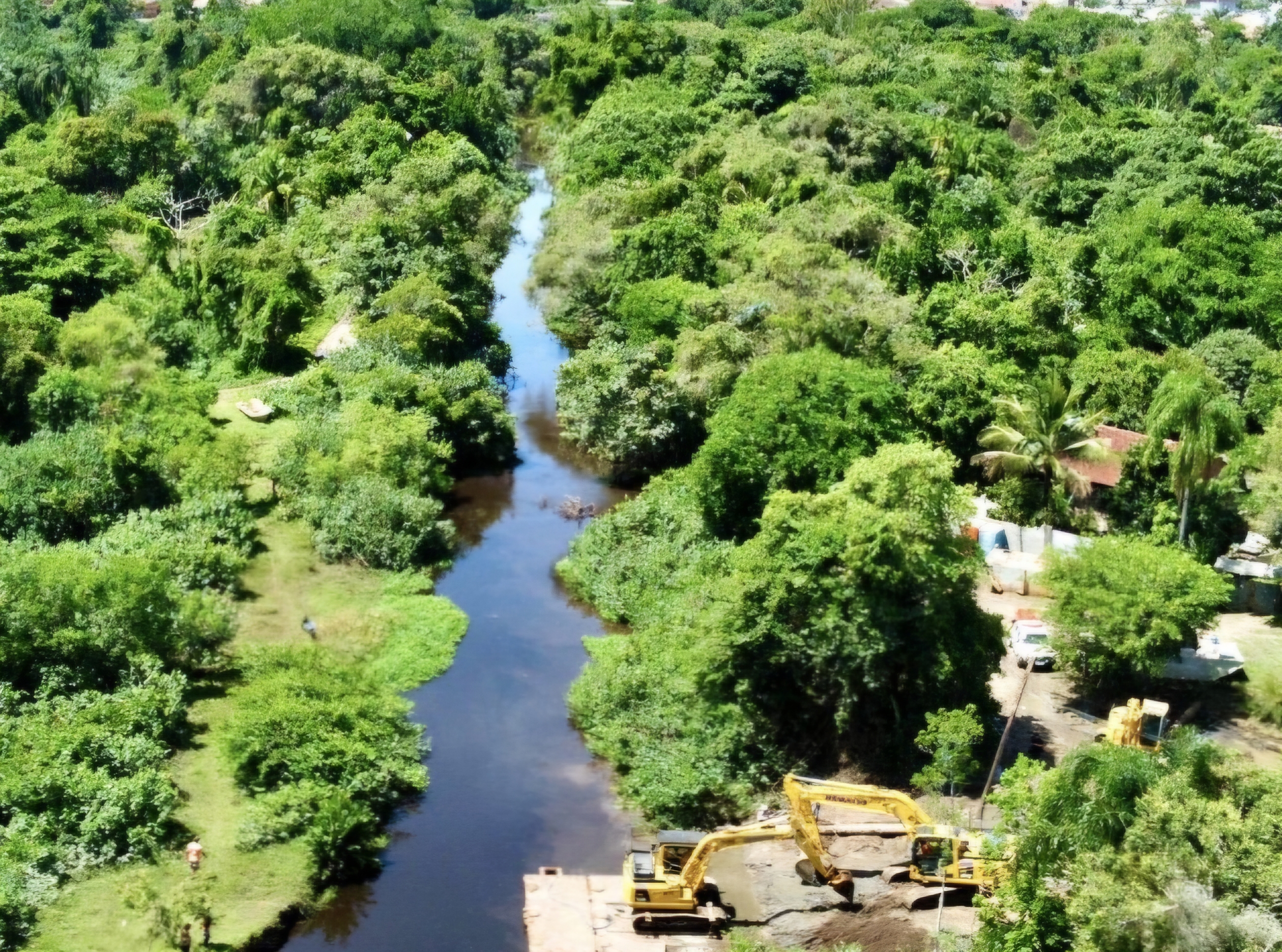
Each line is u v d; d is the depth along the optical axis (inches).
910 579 1951.3
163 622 2123.5
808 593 1967.3
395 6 6304.1
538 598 2568.9
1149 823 1336.1
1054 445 2664.9
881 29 6673.2
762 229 3715.6
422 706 2197.3
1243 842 1295.5
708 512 2615.7
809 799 1729.8
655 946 1658.5
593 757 2092.8
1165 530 2532.0
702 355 3006.9
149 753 1893.5
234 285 3496.6
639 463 3122.5
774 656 1987.0
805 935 1673.2
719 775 1972.2
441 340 3353.8
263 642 2277.3
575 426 3186.5
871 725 1979.6
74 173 4402.1
